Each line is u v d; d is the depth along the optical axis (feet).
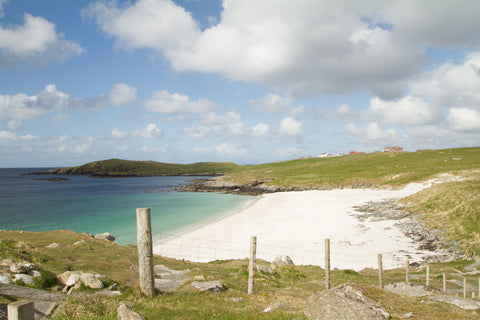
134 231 176.24
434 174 334.24
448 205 171.01
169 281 52.13
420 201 196.75
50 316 27.55
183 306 31.94
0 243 62.08
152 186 567.59
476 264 102.94
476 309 41.93
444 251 121.80
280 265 88.38
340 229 167.32
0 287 38.34
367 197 284.82
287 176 477.36
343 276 84.69
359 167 501.97
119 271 57.82
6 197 368.48
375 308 31.24
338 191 347.56
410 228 156.97
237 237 156.35
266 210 246.47
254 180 475.72
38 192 437.99
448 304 42.06
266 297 42.04
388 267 110.52
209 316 29.32
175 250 133.39
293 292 49.78
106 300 31.83
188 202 322.55
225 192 437.17
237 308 33.91
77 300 29.96
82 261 60.75
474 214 146.82
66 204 301.02
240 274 66.03
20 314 13.57
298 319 27.50
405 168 424.87
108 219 216.13
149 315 27.81
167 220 211.82
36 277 45.14
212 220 210.79
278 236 156.66
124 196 384.47
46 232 95.91
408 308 38.19
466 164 393.91
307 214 218.18
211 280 48.73
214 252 129.80
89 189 498.28
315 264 114.42
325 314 29.30
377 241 142.61
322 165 590.96
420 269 103.19
